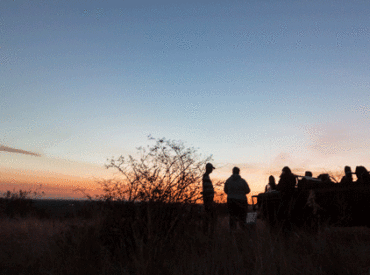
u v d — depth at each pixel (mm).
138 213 5234
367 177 6109
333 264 3930
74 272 4199
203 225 5258
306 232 5184
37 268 4562
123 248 4852
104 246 4867
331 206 5973
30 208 12398
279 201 6676
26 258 5105
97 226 5129
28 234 7004
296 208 6383
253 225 5195
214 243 4551
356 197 5828
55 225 7129
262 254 4094
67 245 4914
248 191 7711
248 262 4141
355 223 5766
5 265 4883
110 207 5422
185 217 5379
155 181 5711
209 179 5945
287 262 3943
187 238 4938
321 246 4438
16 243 6125
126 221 5137
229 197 7680
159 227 5129
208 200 5664
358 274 3715
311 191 6148
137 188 5664
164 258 4434
